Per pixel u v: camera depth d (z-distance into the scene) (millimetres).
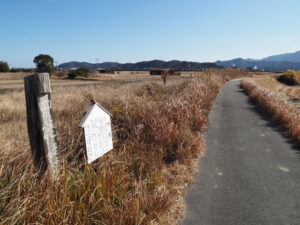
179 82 17547
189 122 6945
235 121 8945
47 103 2484
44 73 2395
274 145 6117
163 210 2945
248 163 4898
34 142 2514
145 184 3168
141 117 5781
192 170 4383
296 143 6281
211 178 4172
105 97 7996
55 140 2605
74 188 2732
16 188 2467
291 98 19250
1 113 7746
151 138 5035
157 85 13586
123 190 3018
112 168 3330
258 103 12766
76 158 3699
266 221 2980
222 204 3348
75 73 59656
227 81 36094
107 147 3570
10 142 3672
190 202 3385
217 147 5926
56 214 2287
